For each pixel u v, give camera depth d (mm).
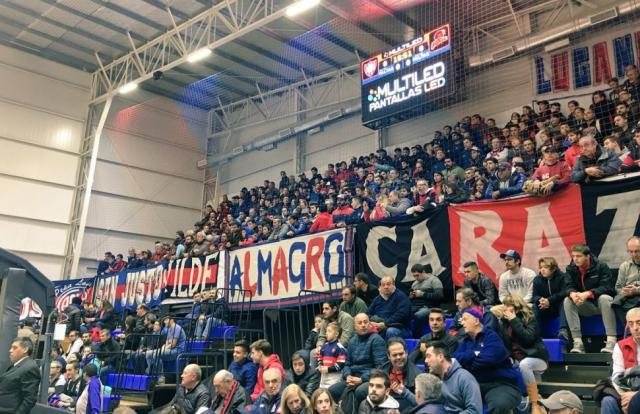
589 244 7125
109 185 21000
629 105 10438
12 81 19281
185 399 6965
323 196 15508
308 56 19234
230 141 23266
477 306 6039
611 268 6867
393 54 15281
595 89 13125
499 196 8359
